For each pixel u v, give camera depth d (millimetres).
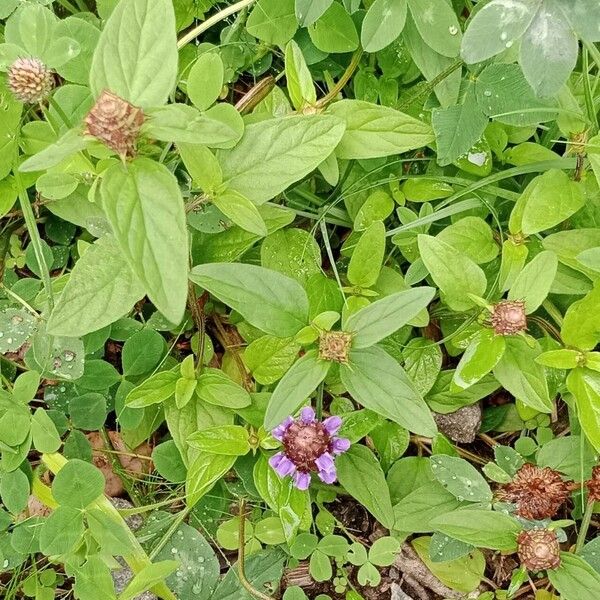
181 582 288
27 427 273
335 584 307
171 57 209
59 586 309
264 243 294
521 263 271
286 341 285
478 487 274
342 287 303
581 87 298
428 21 274
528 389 253
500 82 276
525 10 232
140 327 300
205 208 284
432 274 253
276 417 237
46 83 248
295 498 266
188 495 268
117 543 262
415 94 298
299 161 249
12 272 313
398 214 298
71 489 258
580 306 250
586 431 248
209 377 278
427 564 304
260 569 293
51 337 282
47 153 198
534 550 249
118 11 207
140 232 199
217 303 313
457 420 313
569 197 267
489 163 300
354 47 292
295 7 277
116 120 195
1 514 281
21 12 263
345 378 247
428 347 299
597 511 292
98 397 298
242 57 314
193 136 203
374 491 282
